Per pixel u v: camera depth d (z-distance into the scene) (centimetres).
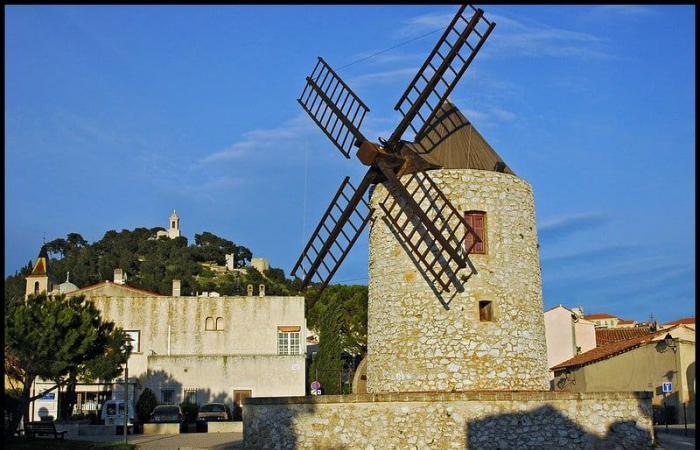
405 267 2653
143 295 6188
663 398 4475
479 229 2633
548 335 6334
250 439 2528
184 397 5325
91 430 4181
